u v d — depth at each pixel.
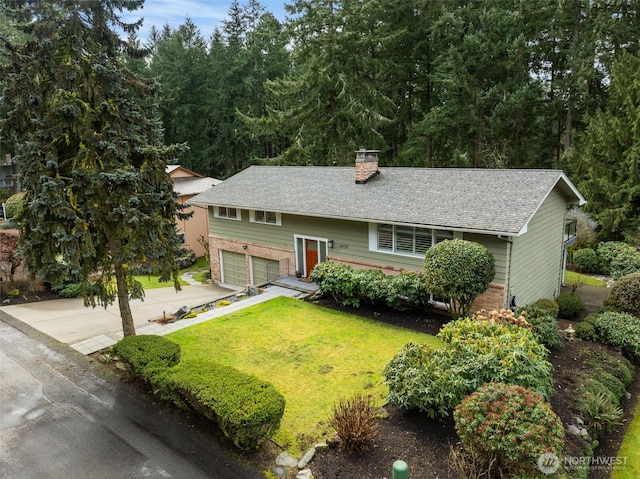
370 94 28.45
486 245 12.70
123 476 6.81
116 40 9.95
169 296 18.77
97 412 8.63
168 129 41.84
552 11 27.62
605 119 23.53
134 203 9.64
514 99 25.33
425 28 30.27
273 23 29.62
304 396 8.98
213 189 21.53
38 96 9.09
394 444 7.27
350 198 16.12
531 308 11.98
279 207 17.08
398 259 14.75
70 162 9.77
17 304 15.69
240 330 12.65
